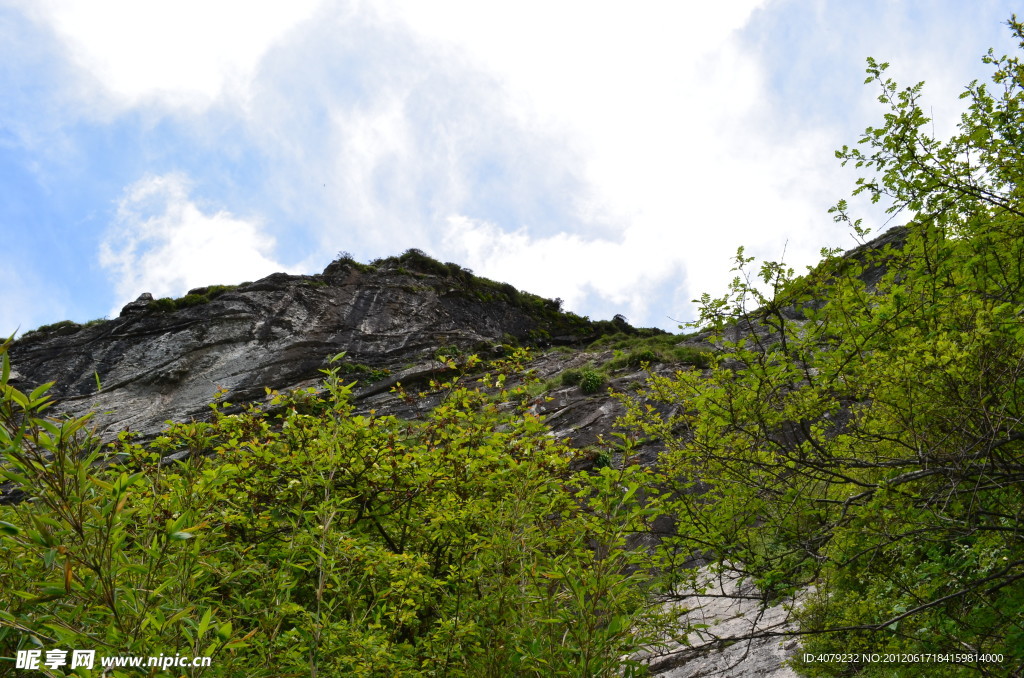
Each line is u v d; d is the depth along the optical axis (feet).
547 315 124.88
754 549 11.00
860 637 10.71
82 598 6.66
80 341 91.66
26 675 6.94
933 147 10.18
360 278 107.96
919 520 9.47
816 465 9.93
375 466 14.58
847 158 10.65
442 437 16.89
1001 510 9.10
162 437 13.26
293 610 9.38
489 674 10.74
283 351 90.17
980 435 8.68
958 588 9.11
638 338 98.17
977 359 8.86
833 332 10.50
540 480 13.23
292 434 15.24
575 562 11.21
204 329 92.63
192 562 7.78
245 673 8.52
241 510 13.17
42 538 5.75
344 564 11.27
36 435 5.80
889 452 10.96
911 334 9.92
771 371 10.37
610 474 11.03
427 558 14.94
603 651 10.02
